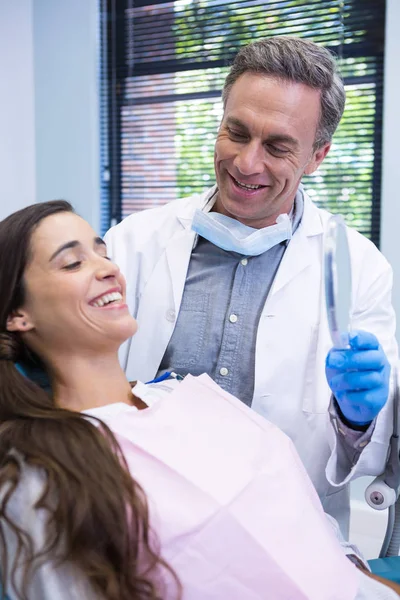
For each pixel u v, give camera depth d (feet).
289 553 3.11
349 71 8.77
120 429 3.32
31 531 2.89
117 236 4.91
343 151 8.93
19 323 3.66
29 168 10.73
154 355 4.48
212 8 9.64
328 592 3.09
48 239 3.61
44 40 10.31
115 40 10.39
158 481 3.13
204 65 9.80
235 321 4.37
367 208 8.90
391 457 3.95
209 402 3.73
